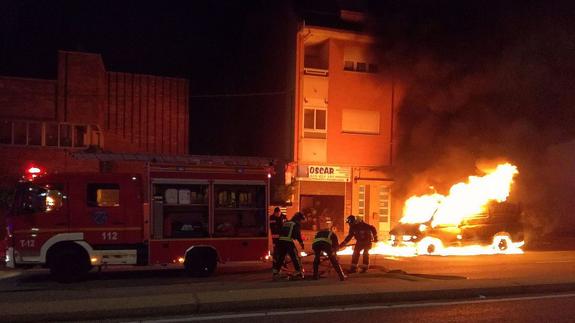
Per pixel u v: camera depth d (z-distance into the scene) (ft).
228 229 40.70
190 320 25.32
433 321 24.98
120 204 39.06
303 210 82.99
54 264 37.42
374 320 25.14
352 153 83.46
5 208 53.93
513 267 43.11
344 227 82.74
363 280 36.68
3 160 68.44
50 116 70.03
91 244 38.24
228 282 36.55
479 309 27.61
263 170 42.06
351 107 83.87
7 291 33.32
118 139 83.82
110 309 25.99
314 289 30.94
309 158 81.61
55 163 70.44
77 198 38.34
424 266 44.37
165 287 33.60
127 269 44.24
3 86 68.44
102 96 75.92
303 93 81.82
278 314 26.50
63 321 25.41
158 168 39.60
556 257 52.13
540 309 27.61
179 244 39.42
